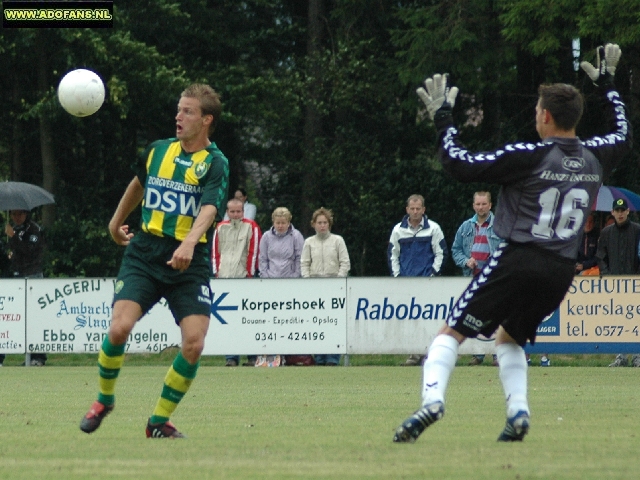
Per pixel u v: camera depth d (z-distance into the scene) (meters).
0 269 59.34
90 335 51.69
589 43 80.62
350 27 91.06
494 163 17.44
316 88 90.12
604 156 18.31
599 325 48.78
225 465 15.51
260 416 24.84
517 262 17.41
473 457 16.27
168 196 19.45
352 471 14.72
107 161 93.44
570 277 17.67
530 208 17.47
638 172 82.69
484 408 26.67
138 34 88.31
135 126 92.50
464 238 48.97
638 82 83.00
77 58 82.75
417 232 49.81
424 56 82.19
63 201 89.62
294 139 95.38
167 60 88.00
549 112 17.81
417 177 88.56
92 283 51.66
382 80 89.50
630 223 49.44
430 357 18.02
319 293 50.22
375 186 89.25
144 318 51.53
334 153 89.44
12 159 90.44
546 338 49.00
